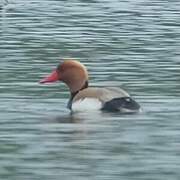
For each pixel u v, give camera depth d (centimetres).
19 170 1591
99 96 1970
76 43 2836
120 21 3281
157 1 3844
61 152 1689
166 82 2267
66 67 2073
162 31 3080
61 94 2148
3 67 2453
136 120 1894
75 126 1855
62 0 3825
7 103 2050
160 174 1571
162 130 1823
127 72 2394
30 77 2328
